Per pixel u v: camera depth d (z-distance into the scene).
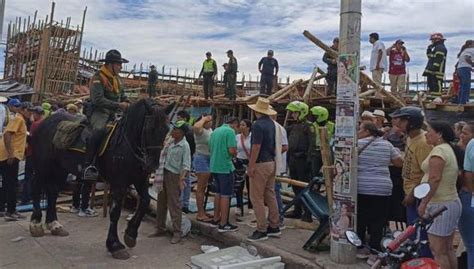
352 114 5.72
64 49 31.08
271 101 14.98
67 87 30.83
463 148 5.65
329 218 6.09
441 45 13.66
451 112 11.70
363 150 6.00
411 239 3.42
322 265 5.71
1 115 8.77
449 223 4.57
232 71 18.05
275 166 7.00
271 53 17.34
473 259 4.75
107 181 7.09
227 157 7.45
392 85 14.93
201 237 7.97
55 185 7.87
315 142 7.96
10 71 36.19
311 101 13.66
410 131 5.45
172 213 7.67
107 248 6.82
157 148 6.61
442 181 4.59
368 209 6.06
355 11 5.73
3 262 6.36
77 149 7.10
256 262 5.83
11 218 8.78
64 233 7.77
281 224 7.73
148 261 6.61
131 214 9.48
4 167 8.70
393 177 6.45
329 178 6.01
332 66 13.75
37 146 7.70
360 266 5.63
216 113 18.31
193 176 10.82
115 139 6.78
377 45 14.52
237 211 9.14
